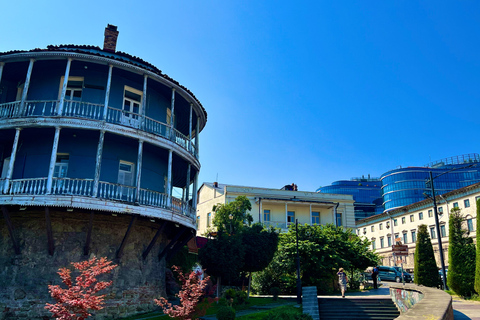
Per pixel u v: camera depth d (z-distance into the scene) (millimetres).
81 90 20688
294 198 48094
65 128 18484
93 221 18625
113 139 20359
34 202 16625
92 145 20188
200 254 23828
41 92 20438
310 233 36031
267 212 46781
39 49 18594
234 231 25484
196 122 26016
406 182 123438
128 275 18984
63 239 17891
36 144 19844
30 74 18922
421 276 27375
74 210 17547
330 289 32875
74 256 17844
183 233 23219
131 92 21859
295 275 34469
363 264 37000
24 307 16828
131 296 18828
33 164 19516
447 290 24672
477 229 21219
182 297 15594
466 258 22469
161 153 22266
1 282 17234
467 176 122312
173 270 25203
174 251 22438
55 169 19516
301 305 23609
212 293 21141
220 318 16750
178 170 25344
